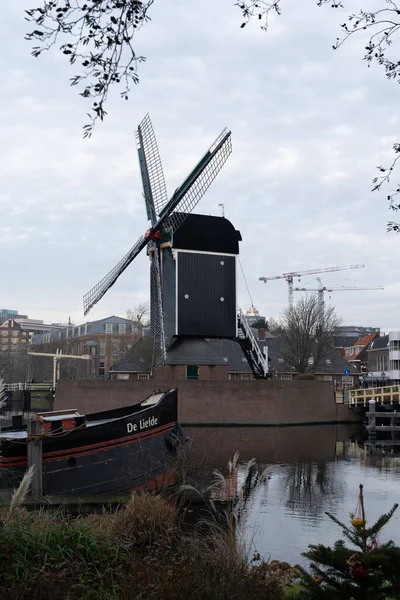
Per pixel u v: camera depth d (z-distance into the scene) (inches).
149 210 2005.4
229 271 2046.0
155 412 801.6
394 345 3395.7
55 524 426.0
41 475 706.2
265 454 1333.7
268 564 476.4
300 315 2910.9
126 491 757.3
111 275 2102.6
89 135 271.3
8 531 375.6
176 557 369.4
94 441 749.9
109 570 343.3
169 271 1993.1
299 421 2089.1
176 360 2018.9
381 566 255.9
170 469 799.1
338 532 653.9
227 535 417.7
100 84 264.7
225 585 308.5
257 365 2236.7
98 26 258.4
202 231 2028.8
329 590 258.4
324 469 1117.1
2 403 486.3
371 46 333.1
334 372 3203.7
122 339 4724.4
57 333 5521.7
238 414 2012.8
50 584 310.0
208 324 2015.3
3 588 314.8
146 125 2074.3
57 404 2080.5
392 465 1175.6
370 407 1905.8
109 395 2032.5
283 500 824.3
